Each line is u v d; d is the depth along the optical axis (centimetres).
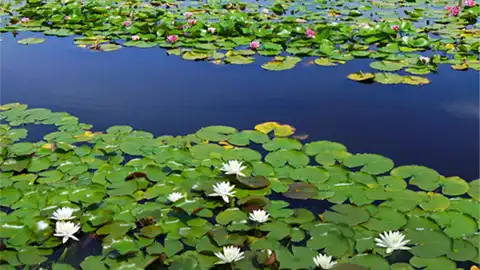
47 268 254
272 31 687
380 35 657
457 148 378
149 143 378
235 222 283
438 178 325
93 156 359
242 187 319
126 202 304
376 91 493
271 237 269
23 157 353
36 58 617
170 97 484
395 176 329
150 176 330
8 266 253
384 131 407
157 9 838
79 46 664
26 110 445
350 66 569
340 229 274
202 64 583
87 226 283
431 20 771
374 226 277
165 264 252
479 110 444
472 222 278
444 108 450
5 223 282
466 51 601
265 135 390
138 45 658
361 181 323
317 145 371
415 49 626
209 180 322
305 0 966
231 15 761
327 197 307
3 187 320
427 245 260
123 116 443
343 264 241
